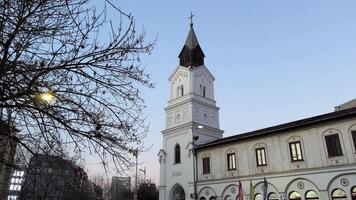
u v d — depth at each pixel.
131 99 8.41
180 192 47.81
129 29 8.03
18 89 7.55
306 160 32.66
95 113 8.02
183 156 47.06
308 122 32.78
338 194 29.73
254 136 37.72
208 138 49.47
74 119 7.80
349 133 30.25
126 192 81.75
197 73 54.53
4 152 9.15
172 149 49.34
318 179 31.16
